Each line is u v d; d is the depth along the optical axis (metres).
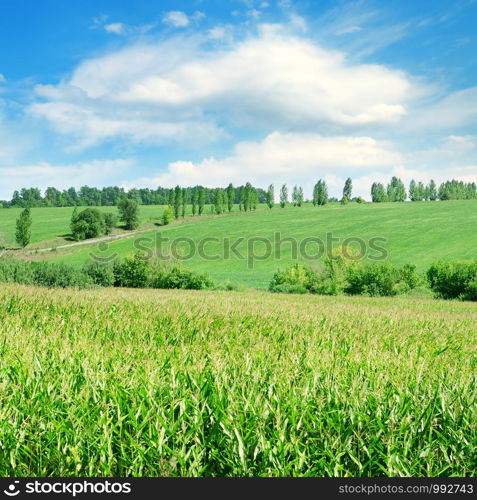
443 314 15.75
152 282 39.94
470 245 78.88
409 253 77.38
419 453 3.11
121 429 3.15
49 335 5.86
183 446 2.98
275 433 3.09
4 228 121.31
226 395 3.61
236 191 183.75
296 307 14.73
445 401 3.67
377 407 3.47
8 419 3.20
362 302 26.42
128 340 6.23
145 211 161.88
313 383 3.98
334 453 3.14
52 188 195.50
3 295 10.02
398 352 6.50
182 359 4.77
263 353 5.45
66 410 3.37
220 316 9.13
